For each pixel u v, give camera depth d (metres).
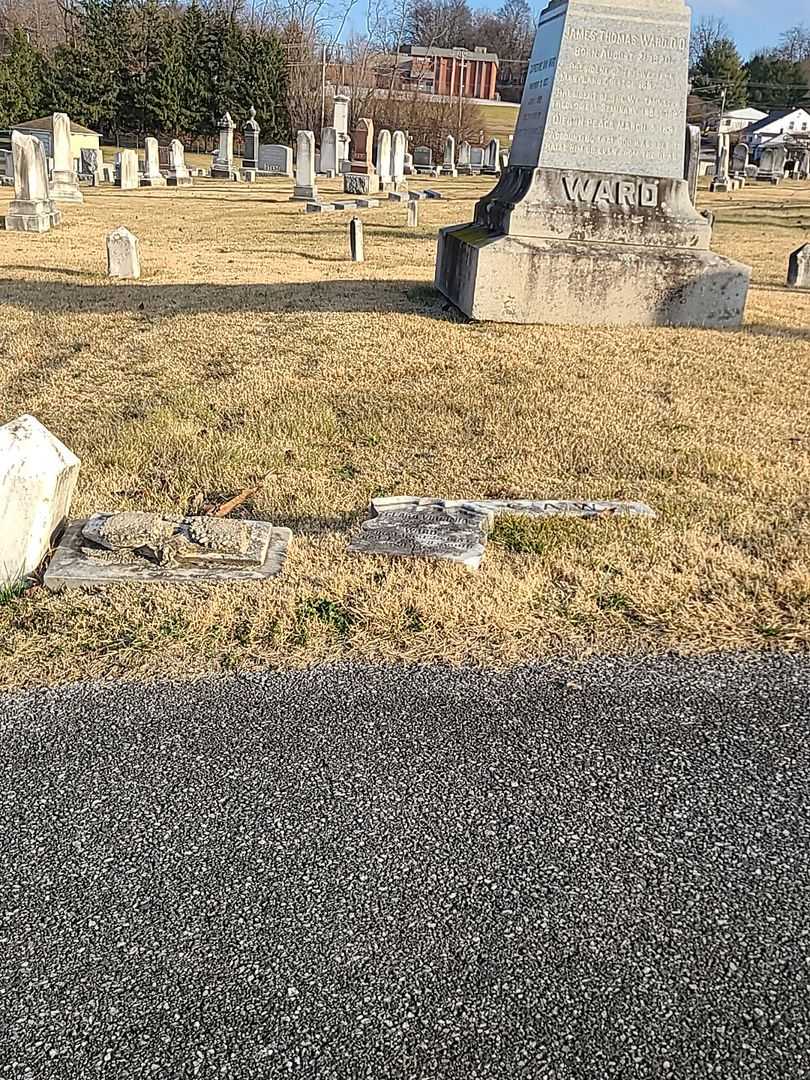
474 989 2.15
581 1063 1.98
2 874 2.46
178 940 2.27
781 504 5.08
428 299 10.55
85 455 5.57
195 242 16.28
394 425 6.21
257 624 3.71
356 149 35.00
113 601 3.87
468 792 2.82
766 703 3.33
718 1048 2.03
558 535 4.55
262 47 52.41
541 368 7.64
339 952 2.24
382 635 3.67
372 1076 1.95
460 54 84.00
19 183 17.08
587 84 8.91
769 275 14.68
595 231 9.23
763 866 2.57
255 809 2.72
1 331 8.71
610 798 2.82
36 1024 2.05
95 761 2.92
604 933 2.32
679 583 4.12
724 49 87.88
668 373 7.70
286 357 7.82
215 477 5.29
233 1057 1.98
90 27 52.25
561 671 3.48
